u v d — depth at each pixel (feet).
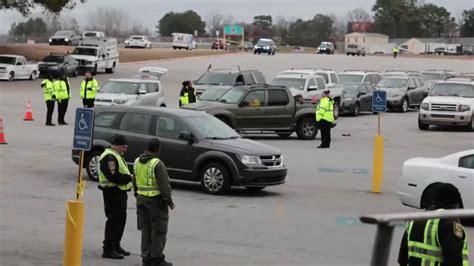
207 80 230.68
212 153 106.73
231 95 180.24
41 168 127.13
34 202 98.27
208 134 109.29
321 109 167.53
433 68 501.97
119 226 69.92
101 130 113.39
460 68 508.12
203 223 87.56
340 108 254.68
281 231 84.07
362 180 124.26
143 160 65.72
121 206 69.77
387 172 134.62
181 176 108.99
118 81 219.61
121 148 69.92
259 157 106.83
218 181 106.93
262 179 106.73
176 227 84.94
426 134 205.57
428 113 215.10
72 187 110.01
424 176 88.99
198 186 114.83
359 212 96.37
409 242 37.81
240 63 485.15
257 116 178.70
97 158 113.91
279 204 101.14
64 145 157.48
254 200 103.91
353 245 77.56
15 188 108.06
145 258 65.87
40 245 73.97
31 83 343.26
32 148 151.53
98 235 80.33
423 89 296.92
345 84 267.80
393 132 210.18
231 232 82.89
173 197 104.47
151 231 65.87
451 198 37.81
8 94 293.02
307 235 82.23
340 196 108.78
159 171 65.10
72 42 557.74
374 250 25.76
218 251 73.67
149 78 231.50
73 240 53.11
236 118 176.24
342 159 150.20
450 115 212.84
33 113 229.66
